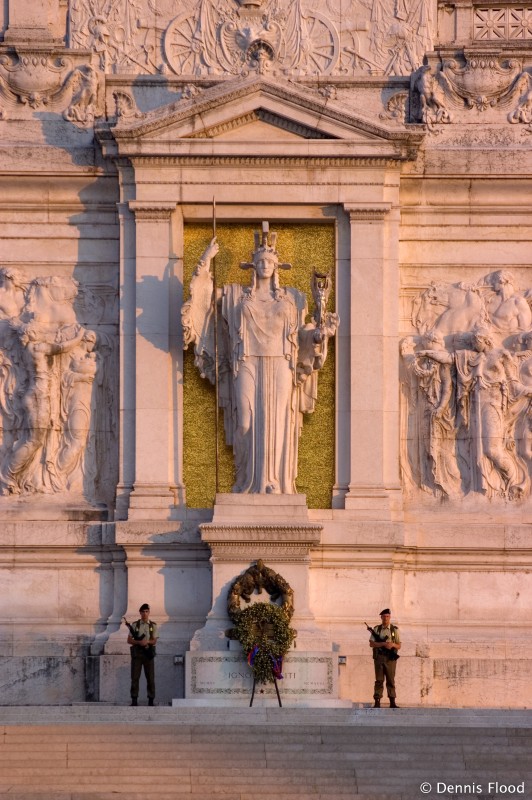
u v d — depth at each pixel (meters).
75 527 96.12
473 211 99.12
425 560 96.62
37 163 98.12
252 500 94.88
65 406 97.50
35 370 96.88
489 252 99.19
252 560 94.56
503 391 97.69
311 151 96.75
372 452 96.69
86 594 96.38
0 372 97.62
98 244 98.88
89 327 98.31
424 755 78.19
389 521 95.75
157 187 97.25
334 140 96.75
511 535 96.44
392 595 96.12
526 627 96.12
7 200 98.62
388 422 97.25
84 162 98.19
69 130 98.62
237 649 92.56
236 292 96.44
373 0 100.44
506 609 96.44
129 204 97.12
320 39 100.25
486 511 97.25
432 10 100.44
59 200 98.62
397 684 94.56
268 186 97.25
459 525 96.50
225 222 98.19
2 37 99.44
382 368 97.12
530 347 98.25
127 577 95.88
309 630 93.88
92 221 98.88
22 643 95.38
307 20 100.31
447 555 96.50
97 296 98.56
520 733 79.88
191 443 97.12
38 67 98.62
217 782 75.81
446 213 99.12
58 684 95.00
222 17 100.25
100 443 97.69
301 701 91.88
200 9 100.25
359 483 96.44
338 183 97.50
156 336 96.94
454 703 94.88
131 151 96.50
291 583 94.50
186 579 95.75
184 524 95.44
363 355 97.12
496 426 97.38
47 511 96.44
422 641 95.31
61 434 97.50
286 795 74.88
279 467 95.69
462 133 98.88
